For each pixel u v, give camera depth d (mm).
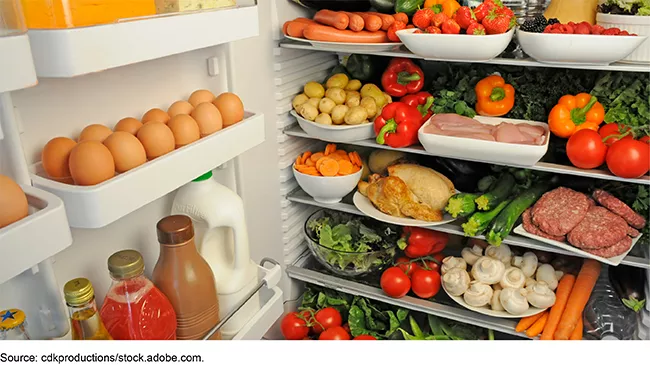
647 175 1198
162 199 952
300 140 1596
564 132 1283
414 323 1535
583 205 1312
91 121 778
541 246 1315
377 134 1412
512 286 1405
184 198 907
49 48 548
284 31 1359
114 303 728
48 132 713
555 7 1311
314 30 1271
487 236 1349
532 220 1337
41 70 562
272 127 1419
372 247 1562
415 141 1403
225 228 947
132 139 710
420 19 1237
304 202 1556
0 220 524
